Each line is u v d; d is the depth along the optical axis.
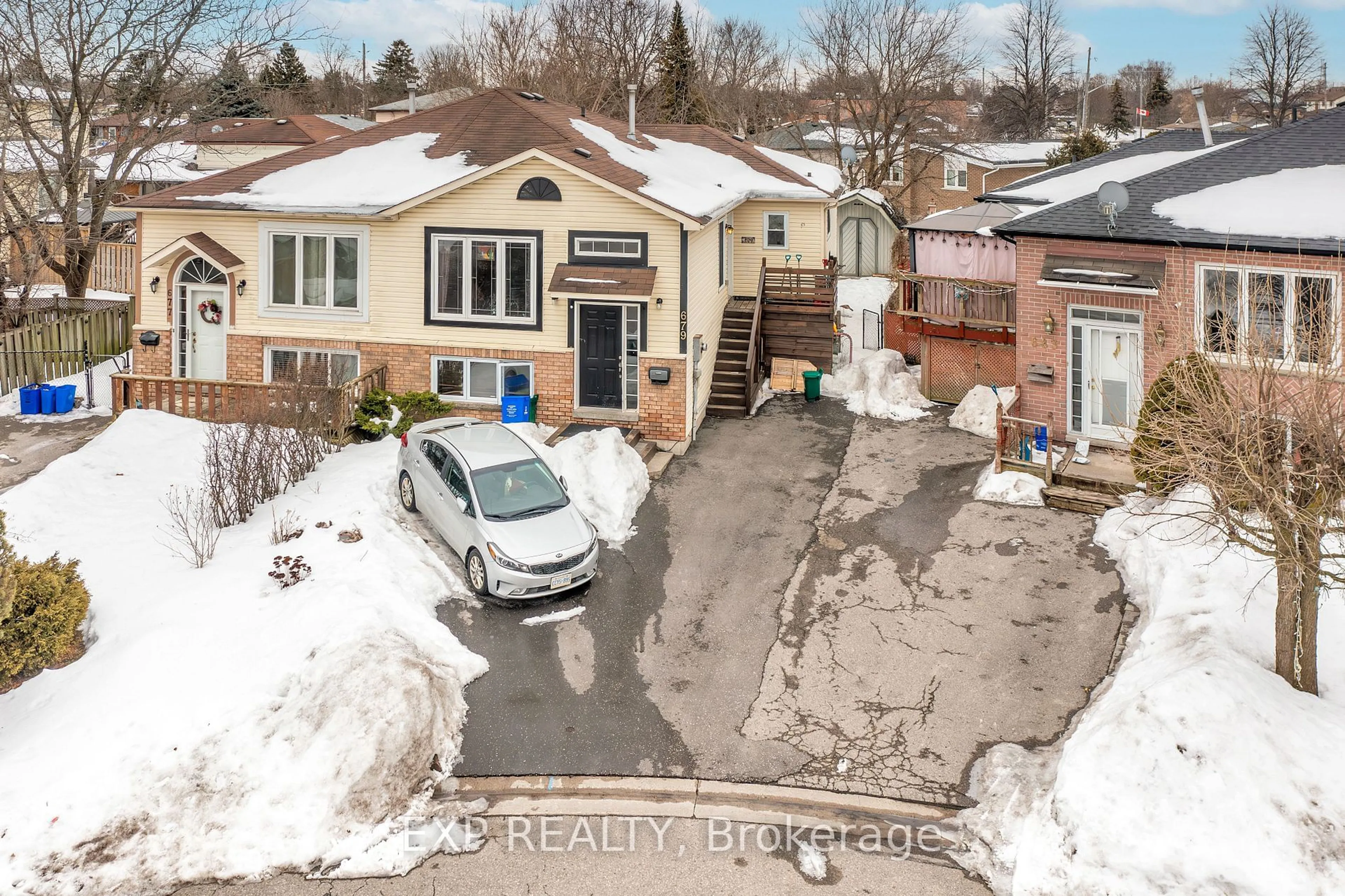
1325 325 13.45
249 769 11.94
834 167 51.59
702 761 12.78
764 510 19.62
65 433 22.00
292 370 21.78
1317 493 10.90
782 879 10.88
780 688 14.22
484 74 62.53
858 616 15.93
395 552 16.64
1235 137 28.08
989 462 21.45
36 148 31.78
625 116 58.75
